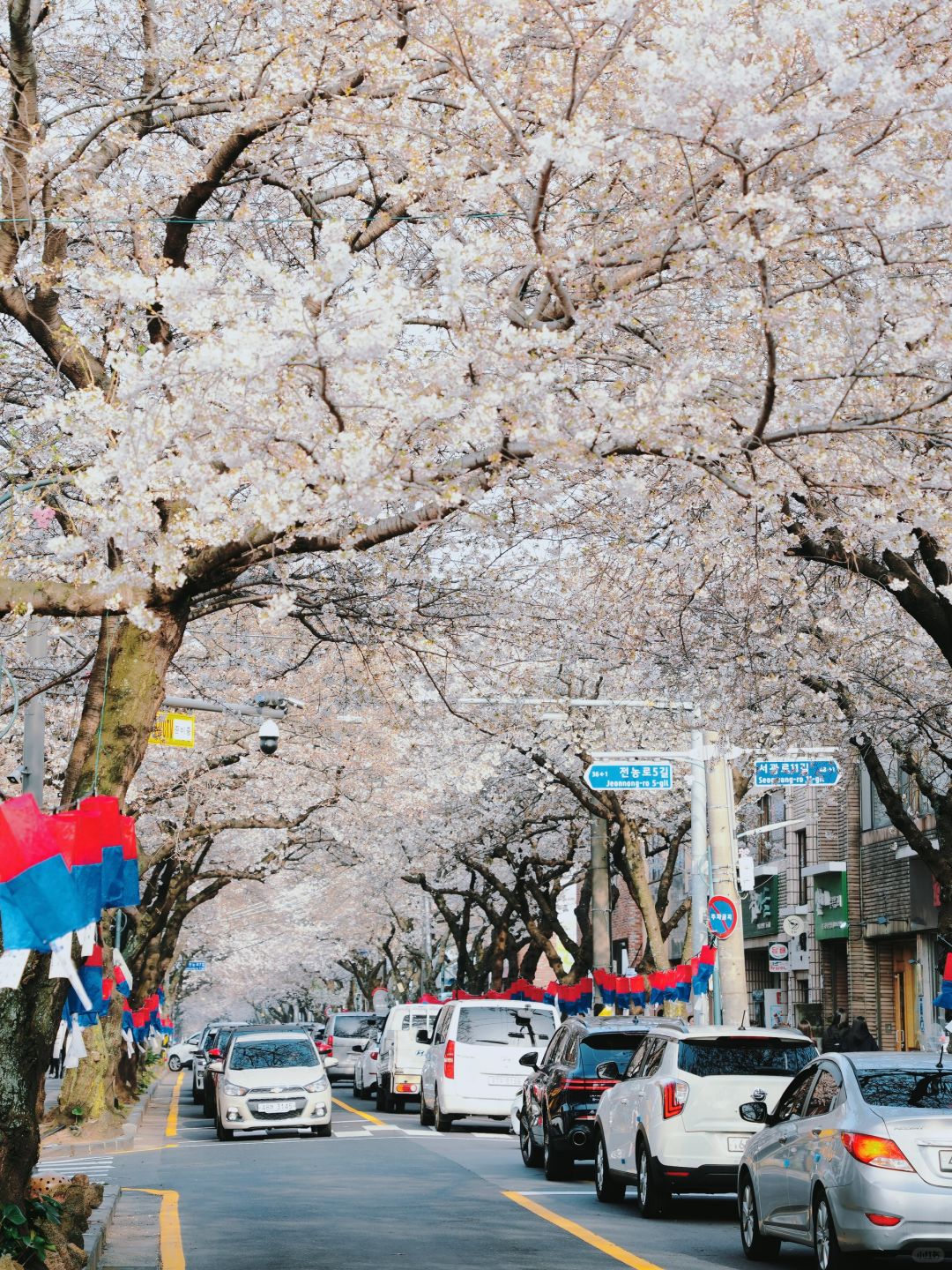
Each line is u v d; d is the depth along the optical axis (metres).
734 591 23.95
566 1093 22.72
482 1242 16.27
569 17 14.09
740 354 15.05
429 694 31.17
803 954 53.81
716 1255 15.59
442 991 96.25
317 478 11.62
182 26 17.64
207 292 11.92
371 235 16.05
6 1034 12.00
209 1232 16.91
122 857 12.77
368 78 15.38
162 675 13.84
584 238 13.45
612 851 47.97
